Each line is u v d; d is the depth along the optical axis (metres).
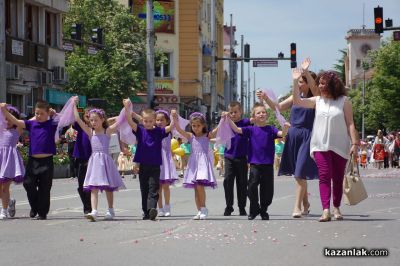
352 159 13.72
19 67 43.88
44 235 12.31
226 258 9.72
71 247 10.88
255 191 14.35
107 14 58.00
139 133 14.93
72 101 15.32
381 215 14.77
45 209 15.23
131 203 19.55
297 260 9.50
